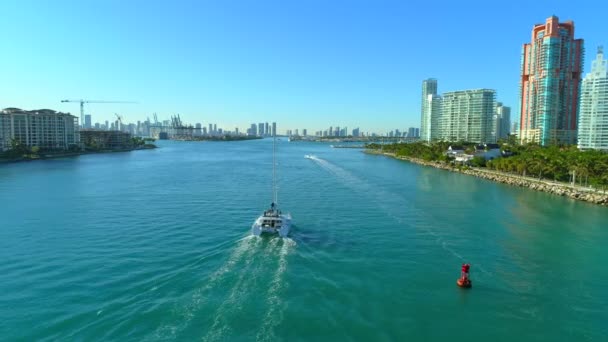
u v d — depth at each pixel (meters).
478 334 32.28
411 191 106.06
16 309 33.91
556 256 52.19
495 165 152.62
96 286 38.44
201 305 34.16
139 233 58.47
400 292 39.25
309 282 40.28
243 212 74.56
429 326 33.16
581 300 39.12
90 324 31.27
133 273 41.78
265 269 42.72
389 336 31.22
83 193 97.00
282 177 135.75
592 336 32.62
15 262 45.66
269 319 32.16
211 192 99.94
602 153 130.62
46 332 30.31
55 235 57.38
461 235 61.16
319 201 88.31
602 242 58.78
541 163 124.38
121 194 95.75
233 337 29.45
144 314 32.62
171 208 78.19
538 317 35.47
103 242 53.69
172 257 46.97
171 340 28.91
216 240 54.44
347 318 33.47
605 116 186.00
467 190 109.75
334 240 56.25
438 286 41.19
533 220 72.88
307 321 32.47
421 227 65.38
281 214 61.03
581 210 83.19
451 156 198.25
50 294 36.72
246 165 186.00
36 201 85.56
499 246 56.00
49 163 195.12
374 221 69.06
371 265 46.38
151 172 150.50
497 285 42.06
